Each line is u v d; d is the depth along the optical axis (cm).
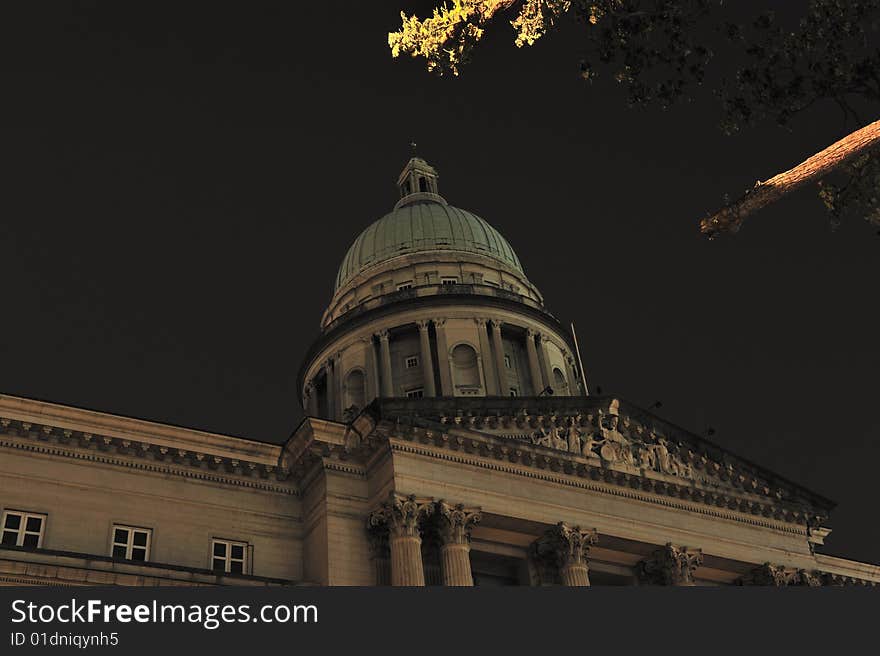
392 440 4916
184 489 4903
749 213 2378
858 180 2606
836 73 2559
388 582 4772
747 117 2677
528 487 5209
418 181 11162
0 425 4553
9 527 4406
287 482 5191
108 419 4775
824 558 6681
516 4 2819
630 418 5834
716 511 5831
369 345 8344
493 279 9325
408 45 2762
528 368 8300
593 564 5588
